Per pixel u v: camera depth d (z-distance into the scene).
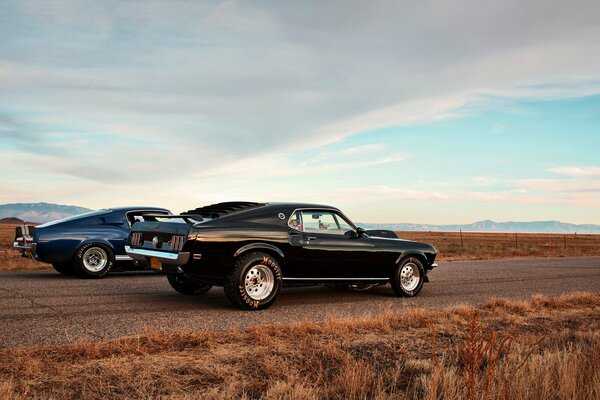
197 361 4.88
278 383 4.11
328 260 8.70
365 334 6.26
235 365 4.79
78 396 3.91
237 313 7.59
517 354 5.01
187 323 6.72
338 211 9.12
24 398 3.76
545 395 3.86
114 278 11.93
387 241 9.52
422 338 6.09
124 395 3.95
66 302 8.23
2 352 4.98
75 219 11.88
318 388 4.18
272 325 6.34
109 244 11.85
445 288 11.26
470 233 165.62
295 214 8.58
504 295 10.26
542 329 6.84
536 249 33.94
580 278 14.05
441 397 4.07
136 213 12.40
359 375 4.32
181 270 7.64
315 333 6.20
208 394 3.95
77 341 5.60
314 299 9.27
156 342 5.48
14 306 7.75
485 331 6.54
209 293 9.59
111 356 4.96
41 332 6.02
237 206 8.52
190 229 7.54
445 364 4.93
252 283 7.92
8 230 62.25
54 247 11.43
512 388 3.88
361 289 10.61
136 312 7.46
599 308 8.66
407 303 8.98
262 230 8.10
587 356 4.80
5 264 14.56
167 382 4.27
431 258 10.17
